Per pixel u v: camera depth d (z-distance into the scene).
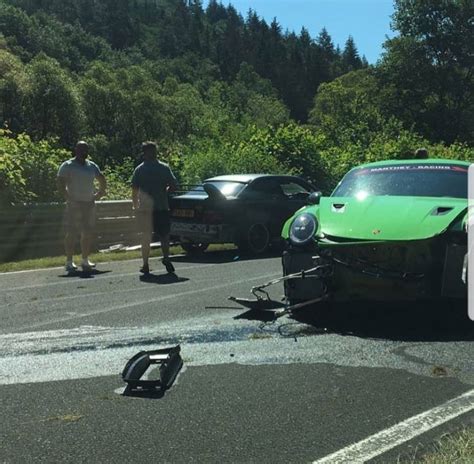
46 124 50.72
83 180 10.16
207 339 5.50
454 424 3.63
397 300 5.64
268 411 3.88
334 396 4.12
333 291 5.85
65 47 137.00
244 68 163.12
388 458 3.21
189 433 3.57
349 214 6.04
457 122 59.78
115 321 6.29
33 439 3.50
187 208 12.16
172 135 60.53
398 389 4.24
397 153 26.72
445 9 58.84
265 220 12.51
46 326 6.13
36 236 12.36
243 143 23.08
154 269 10.24
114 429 3.63
